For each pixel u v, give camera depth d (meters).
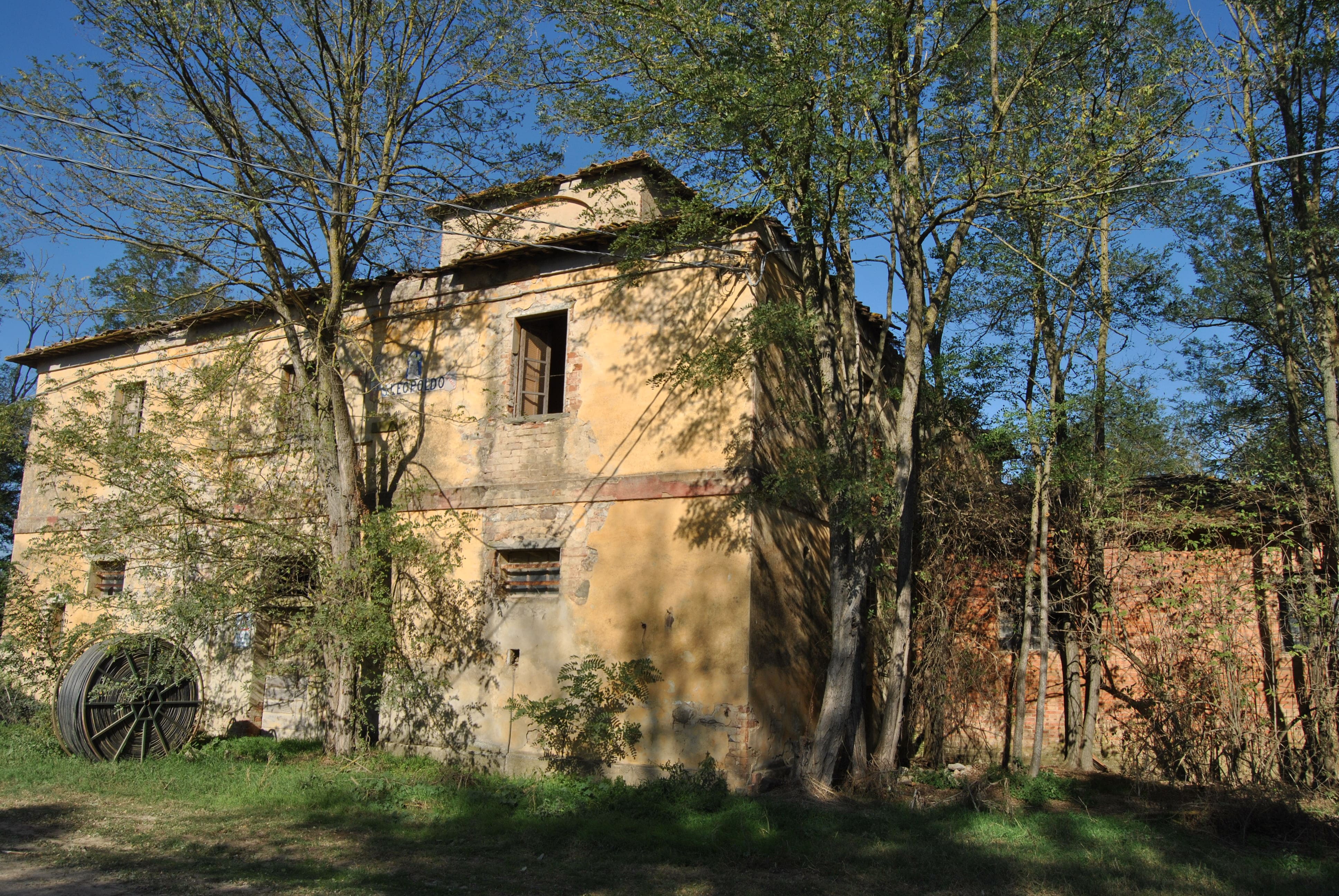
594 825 8.52
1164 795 10.32
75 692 11.09
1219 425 13.10
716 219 10.52
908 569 10.98
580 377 11.70
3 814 8.70
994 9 10.56
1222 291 12.76
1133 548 11.41
